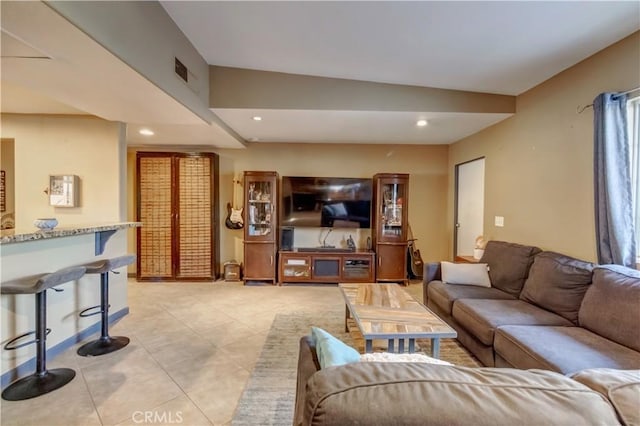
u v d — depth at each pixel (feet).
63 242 8.86
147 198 16.61
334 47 9.14
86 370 7.92
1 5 4.58
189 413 6.34
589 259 8.59
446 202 18.04
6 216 15.12
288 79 11.38
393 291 9.79
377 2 6.91
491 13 6.96
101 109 9.82
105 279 9.43
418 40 8.34
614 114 7.60
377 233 16.60
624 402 2.26
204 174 16.76
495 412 2.12
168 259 16.80
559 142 9.66
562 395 2.25
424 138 16.26
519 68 9.50
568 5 6.52
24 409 6.42
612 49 7.95
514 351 6.51
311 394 2.38
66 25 5.13
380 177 16.51
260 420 6.14
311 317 11.72
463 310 8.72
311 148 18.04
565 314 7.75
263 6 7.43
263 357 8.64
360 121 12.94
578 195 8.95
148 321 11.25
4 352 7.36
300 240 18.11
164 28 8.04
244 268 16.44
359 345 9.42
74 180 11.41
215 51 10.16
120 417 6.21
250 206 16.56
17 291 6.94
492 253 11.33
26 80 7.44
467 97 11.59
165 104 9.21
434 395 2.23
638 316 5.99
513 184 11.86
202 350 9.05
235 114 12.13
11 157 15.76
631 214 7.54
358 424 2.12
